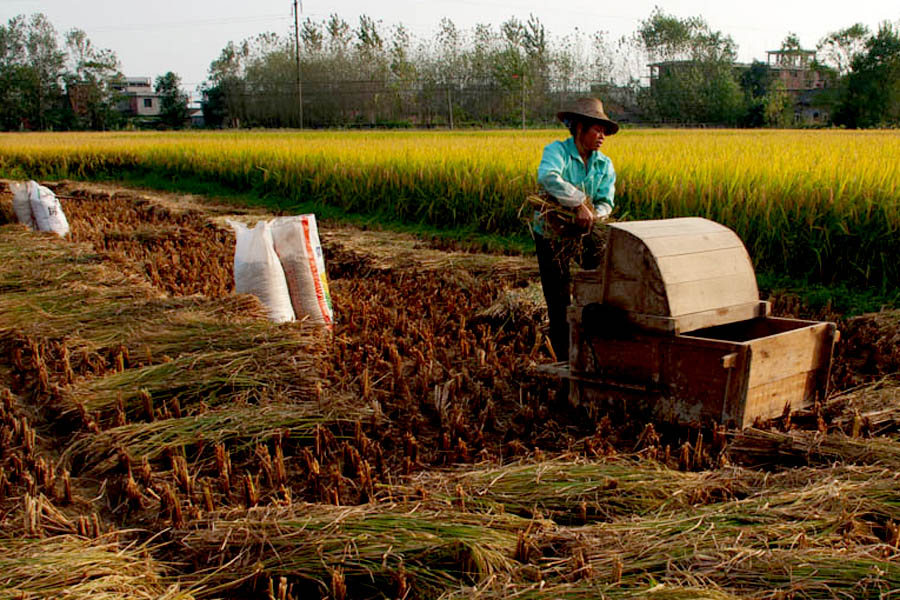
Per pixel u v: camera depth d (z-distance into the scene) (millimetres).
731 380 4262
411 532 3076
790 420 4508
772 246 8664
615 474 3586
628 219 10430
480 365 5594
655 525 3076
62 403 4820
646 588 2643
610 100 67938
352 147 18094
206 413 4520
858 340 6238
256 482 3928
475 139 23109
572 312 4797
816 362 4699
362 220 13969
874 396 4648
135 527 3541
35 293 7320
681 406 4480
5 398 4906
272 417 4418
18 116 88438
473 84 66062
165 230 11969
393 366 5438
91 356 5641
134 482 3764
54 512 3426
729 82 63312
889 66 56281
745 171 9641
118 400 4676
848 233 7910
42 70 90812
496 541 3014
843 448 3732
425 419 4746
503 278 8398
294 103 69688
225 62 89062
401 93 66938
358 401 4668
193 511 3502
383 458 4098
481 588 2729
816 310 7434
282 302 6457
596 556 2893
